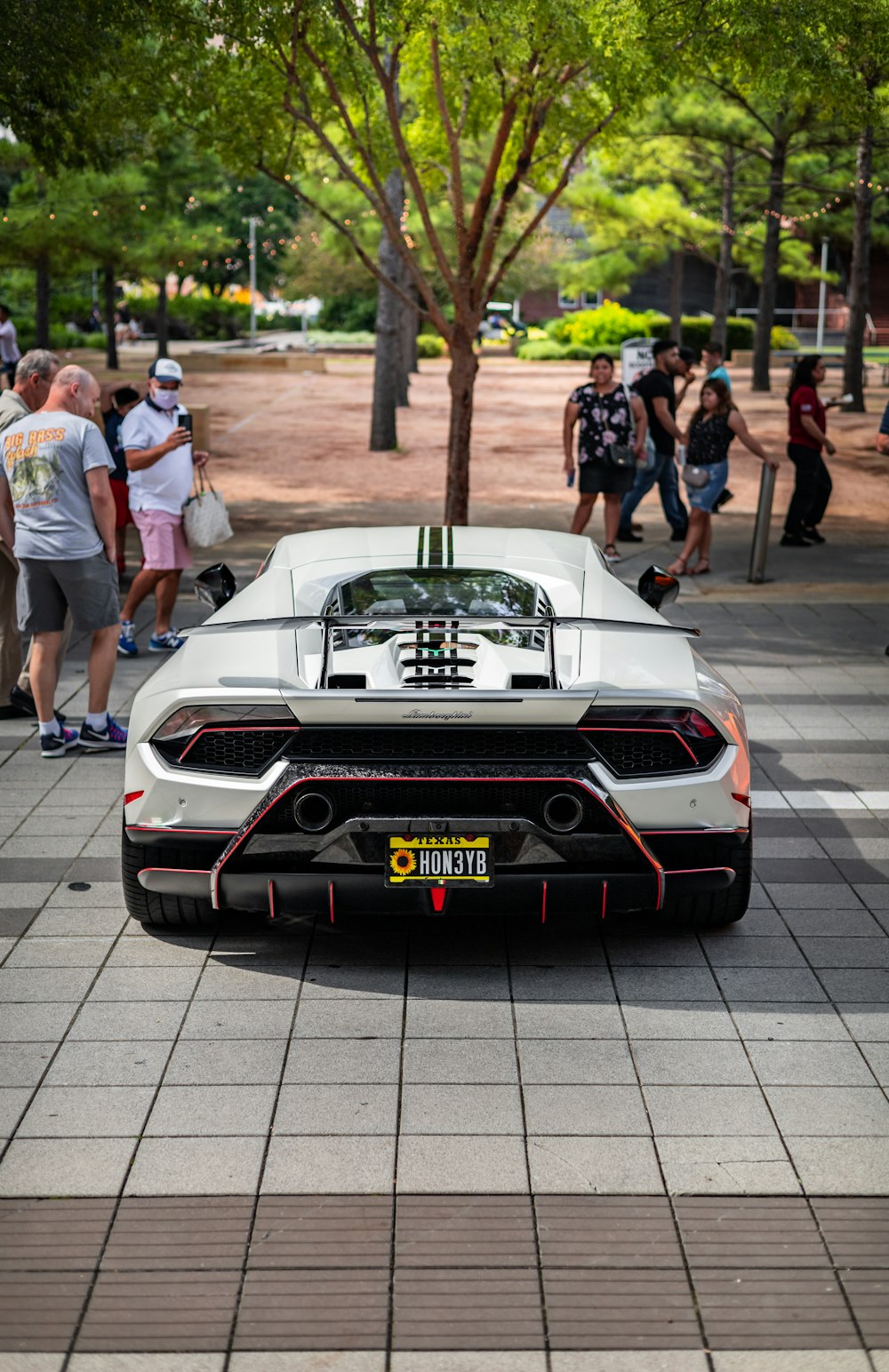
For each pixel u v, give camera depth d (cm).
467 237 1138
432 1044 413
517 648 469
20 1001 439
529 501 1688
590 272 3947
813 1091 388
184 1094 385
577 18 943
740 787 446
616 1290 305
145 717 447
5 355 2497
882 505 1645
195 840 439
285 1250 317
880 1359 286
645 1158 355
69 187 2453
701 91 1938
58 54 1066
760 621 1008
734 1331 294
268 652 461
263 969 464
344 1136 364
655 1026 425
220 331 6106
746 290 6047
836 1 924
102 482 653
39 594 663
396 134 1067
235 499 1681
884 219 3231
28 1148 357
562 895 435
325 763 424
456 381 1180
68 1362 282
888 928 500
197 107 1128
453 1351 287
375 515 1566
